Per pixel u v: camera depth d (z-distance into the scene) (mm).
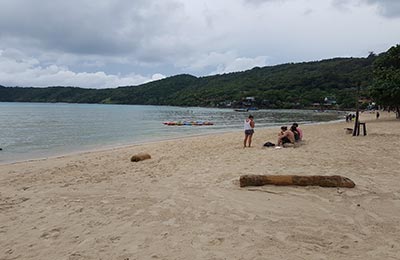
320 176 6730
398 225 4676
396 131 20125
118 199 6504
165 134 28609
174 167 10062
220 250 4047
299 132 14828
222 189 6945
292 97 131875
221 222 5027
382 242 4133
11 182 8617
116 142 22125
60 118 52312
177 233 4648
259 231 4605
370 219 4930
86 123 41938
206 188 7129
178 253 4012
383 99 34844
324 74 144625
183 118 58844
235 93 152000
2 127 33750
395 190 6379
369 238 4266
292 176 6844
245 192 6570
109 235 4652
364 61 145000
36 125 37125
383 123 29891
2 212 5848
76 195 6938
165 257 3916
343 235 4379
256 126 39469
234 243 4238
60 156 14680
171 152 14328
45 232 4840
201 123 42812
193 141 19500
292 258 3768
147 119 54344
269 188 6734
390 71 36156
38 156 15844
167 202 6180
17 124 38312
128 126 38312
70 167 11070
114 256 3986
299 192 6387
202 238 4438
